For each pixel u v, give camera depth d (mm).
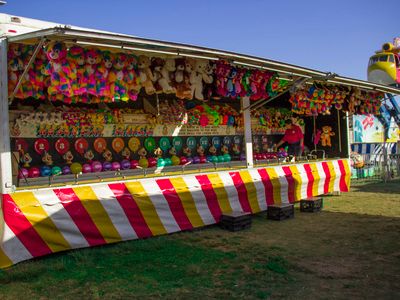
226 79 7453
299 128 11922
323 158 12023
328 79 8648
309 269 5414
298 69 7801
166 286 4863
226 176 8414
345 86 10664
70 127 7859
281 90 8906
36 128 7418
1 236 5543
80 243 6246
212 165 9312
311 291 4652
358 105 11852
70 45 5387
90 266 5633
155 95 9242
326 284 4867
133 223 6875
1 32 5906
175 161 8930
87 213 6340
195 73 7242
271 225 8164
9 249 5547
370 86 10570
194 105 9969
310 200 9445
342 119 12258
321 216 8992
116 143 8578
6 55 5637
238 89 7656
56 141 7715
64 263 5707
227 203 8312
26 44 5652
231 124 10594
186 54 6176
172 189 7434
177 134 9641
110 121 8406
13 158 6699
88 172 7582
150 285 4902
